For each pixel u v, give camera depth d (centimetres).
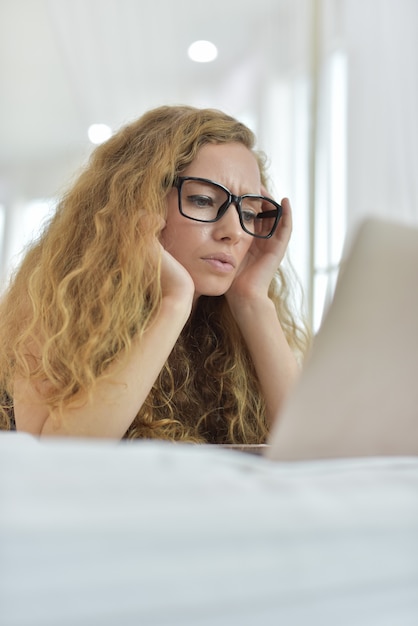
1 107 505
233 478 24
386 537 21
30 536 17
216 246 102
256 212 112
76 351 84
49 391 83
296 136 296
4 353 95
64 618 17
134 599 18
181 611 19
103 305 89
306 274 276
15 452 24
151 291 91
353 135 272
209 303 117
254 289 113
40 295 94
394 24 266
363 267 36
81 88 336
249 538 20
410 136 257
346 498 23
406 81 261
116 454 25
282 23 310
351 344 36
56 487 20
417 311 37
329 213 275
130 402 80
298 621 20
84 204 105
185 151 104
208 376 114
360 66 273
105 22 317
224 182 104
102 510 19
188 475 23
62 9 308
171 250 103
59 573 18
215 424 112
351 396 37
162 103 343
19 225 603
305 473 27
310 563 20
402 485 25
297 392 36
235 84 351
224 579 19
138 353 83
